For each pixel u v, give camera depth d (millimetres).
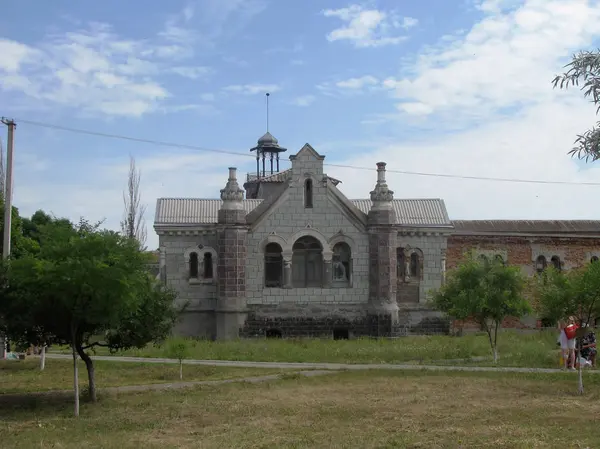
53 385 28953
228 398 25094
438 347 40438
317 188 51219
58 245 22344
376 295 50250
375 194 51125
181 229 51812
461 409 22594
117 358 38219
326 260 50781
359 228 51250
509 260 57312
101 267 21547
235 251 49625
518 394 25562
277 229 50719
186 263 51844
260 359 37812
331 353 39312
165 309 26109
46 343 24625
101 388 27844
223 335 49188
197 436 19047
